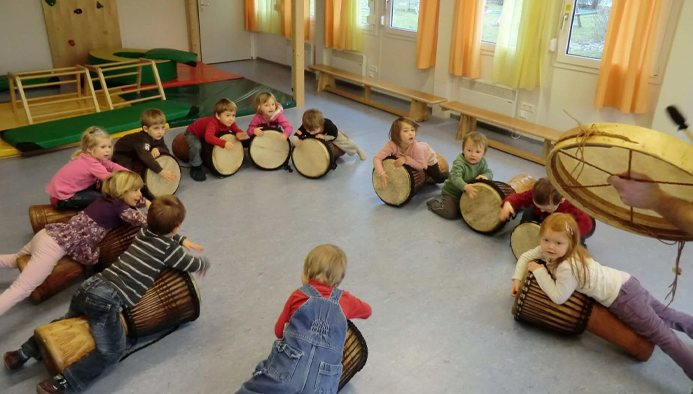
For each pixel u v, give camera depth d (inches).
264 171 172.7
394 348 95.0
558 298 92.3
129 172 105.1
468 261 123.6
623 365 93.0
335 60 297.7
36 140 172.9
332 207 148.8
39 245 98.4
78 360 81.7
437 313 104.9
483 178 135.4
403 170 144.1
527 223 117.0
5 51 256.4
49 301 104.8
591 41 182.9
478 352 95.0
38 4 258.5
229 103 161.3
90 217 103.0
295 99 245.6
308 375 69.1
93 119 193.2
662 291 113.3
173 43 315.6
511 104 211.5
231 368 89.7
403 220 142.7
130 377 86.9
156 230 88.8
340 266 77.5
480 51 220.1
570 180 50.7
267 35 340.8
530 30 192.9
